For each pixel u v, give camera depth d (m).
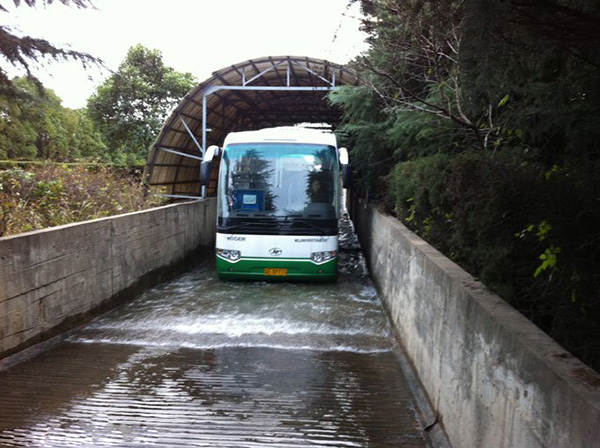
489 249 3.61
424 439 3.89
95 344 6.19
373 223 10.70
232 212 9.70
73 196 9.44
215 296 8.82
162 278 9.91
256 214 9.66
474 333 3.17
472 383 3.16
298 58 14.26
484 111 5.72
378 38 5.71
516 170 3.50
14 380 4.94
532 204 3.09
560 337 2.88
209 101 17.00
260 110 21.33
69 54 6.83
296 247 9.59
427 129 6.89
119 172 13.62
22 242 5.61
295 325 7.18
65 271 6.50
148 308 7.94
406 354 5.73
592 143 3.37
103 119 26.06
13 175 9.14
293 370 5.43
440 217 5.60
